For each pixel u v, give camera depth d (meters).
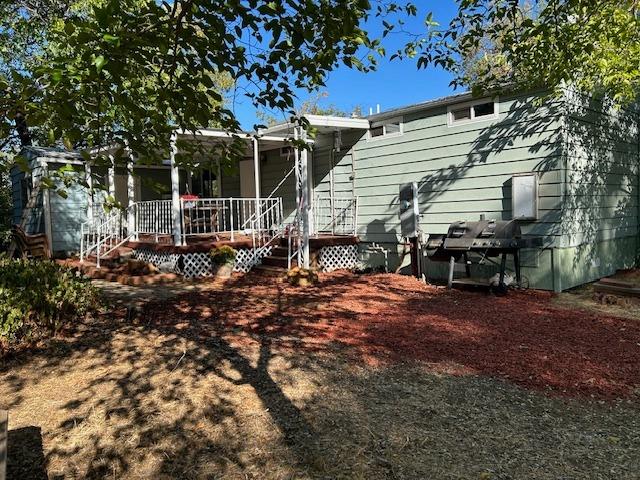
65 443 3.27
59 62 2.72
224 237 11.48
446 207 9.45
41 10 10.00
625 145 9.89
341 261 11.17
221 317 6.53
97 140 3.40
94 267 10.67
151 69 3.40
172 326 6.07
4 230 17.78
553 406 3.69
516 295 7.80
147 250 10.91
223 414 3.61
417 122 9.88
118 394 4.02
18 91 2.85
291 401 3.80
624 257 9.95
